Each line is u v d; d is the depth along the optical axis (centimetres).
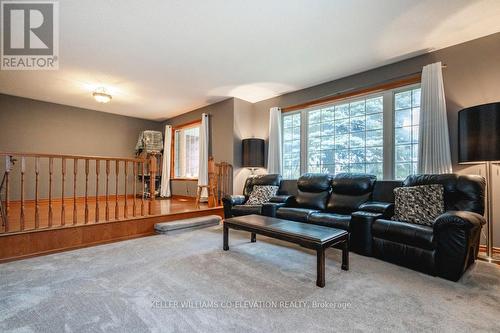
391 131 362
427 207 256
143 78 418
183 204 534
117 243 315
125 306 167
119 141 670
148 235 360
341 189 354
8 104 512
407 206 269
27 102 534
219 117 550
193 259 257
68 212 418
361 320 153
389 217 283
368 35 287
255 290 190
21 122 527
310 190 389
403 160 352
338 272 226
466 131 252
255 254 273
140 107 602
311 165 460
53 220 342
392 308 167
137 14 250
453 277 208
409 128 348
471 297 182
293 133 490
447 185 263
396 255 243
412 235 229
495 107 233
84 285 198
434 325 148
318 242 200
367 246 264
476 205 244
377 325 148
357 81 393
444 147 299
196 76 408
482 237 281
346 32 281
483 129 239
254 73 397
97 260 254
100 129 637
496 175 280
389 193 324
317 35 287
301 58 344
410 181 296
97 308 165
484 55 287
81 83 441
